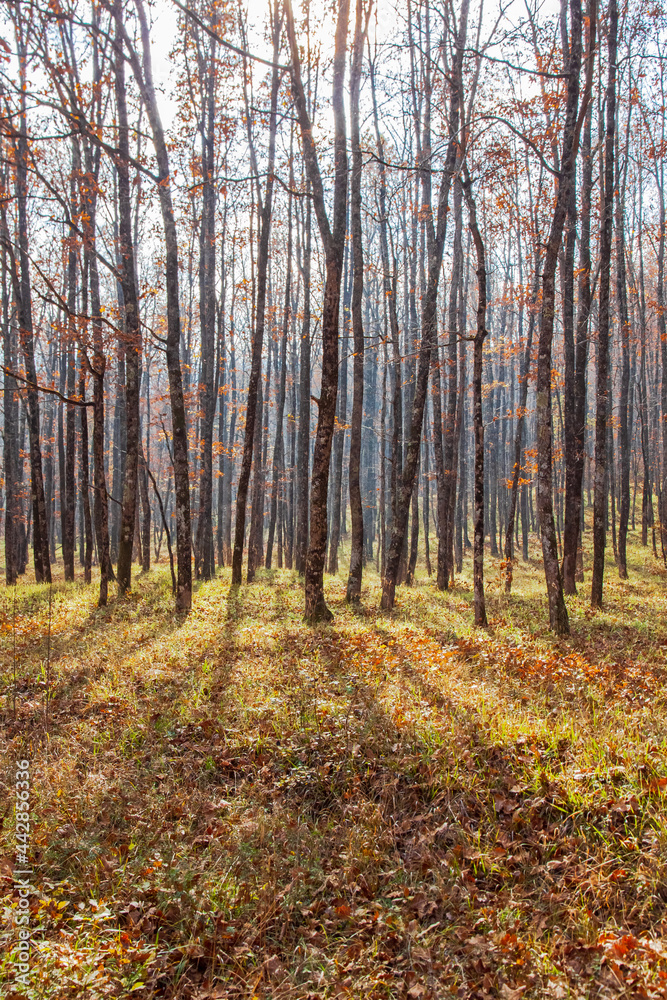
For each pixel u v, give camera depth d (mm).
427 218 16828
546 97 11984
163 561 32562
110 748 6121
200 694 7094
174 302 13070
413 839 4652
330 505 33656
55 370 30109
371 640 9219
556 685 7070
